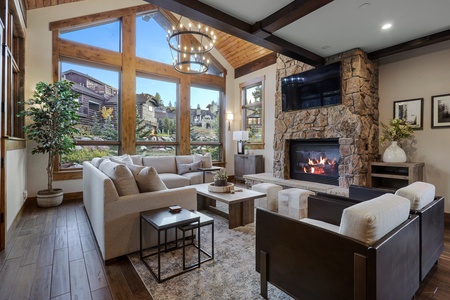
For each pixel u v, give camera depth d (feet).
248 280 6.22
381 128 13.50
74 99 14.24
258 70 20.93
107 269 6.75
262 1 8.54
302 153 15.90
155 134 19.01
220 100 23.03
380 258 3.75
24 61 13.47
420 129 12.03
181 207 7.95
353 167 12.55
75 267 6.85
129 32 17.22
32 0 13.33
